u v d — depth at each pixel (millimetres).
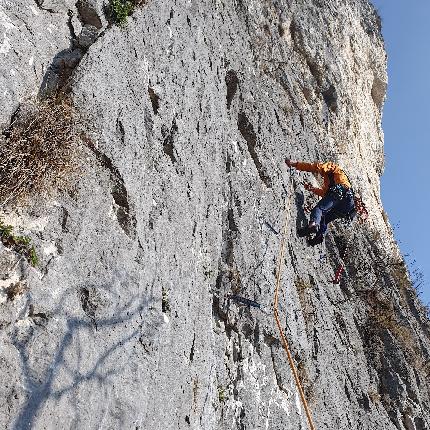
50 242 3396
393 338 9656
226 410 4797
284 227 7672
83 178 3832
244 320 5668
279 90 10094
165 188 4812
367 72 15781
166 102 5340
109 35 4656
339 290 9188
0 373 2773
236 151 7113
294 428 5547
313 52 12414
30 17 4180
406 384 9156
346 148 12938
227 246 6020
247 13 10188
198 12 7203
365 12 17016
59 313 3209
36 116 3682
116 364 3412
